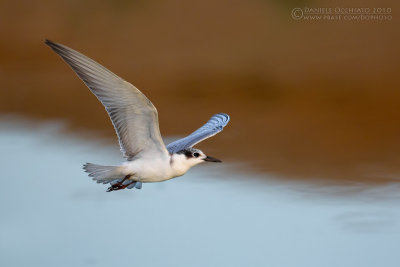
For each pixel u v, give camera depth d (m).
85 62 7.79
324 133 16.88
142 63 21.48
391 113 17.88
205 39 22.38
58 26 24.69
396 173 14.38
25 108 19.38
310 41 21.52
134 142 8.42
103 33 23.59
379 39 21.22
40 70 22.89
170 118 18.06
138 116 8.12
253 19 22.66
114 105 8.05
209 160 8.74
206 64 21.09
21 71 22.75
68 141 16.80
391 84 19.25
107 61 21.77
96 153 15.93
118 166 8.48
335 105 18.66
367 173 14.42
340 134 16.78
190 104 19.12
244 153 15.68
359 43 21.20
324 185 13.89
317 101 18.89
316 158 15.30
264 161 15.20
